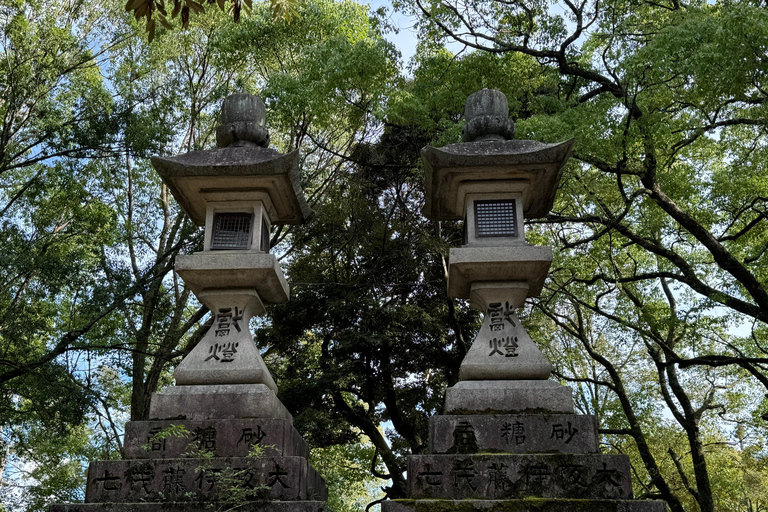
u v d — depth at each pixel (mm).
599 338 22391
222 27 17219
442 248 17516
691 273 14188
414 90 15156
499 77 14539
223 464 7258
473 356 7836
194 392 7766
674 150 14328
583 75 14672
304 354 18922
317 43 15305
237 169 8086
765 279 15594
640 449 16781
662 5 14820
